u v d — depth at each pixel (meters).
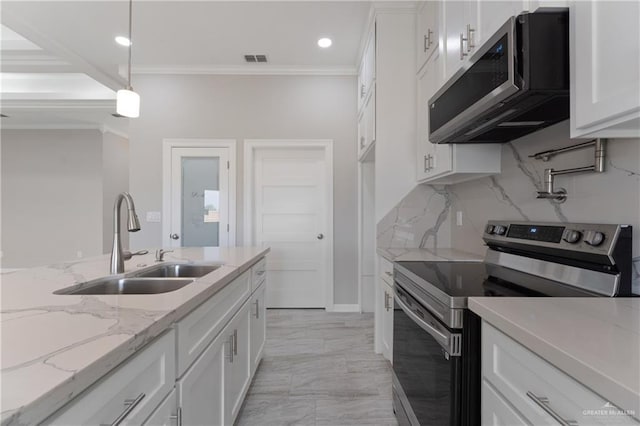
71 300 0.96
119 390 0.67
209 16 2.72
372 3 2.51
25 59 3.42
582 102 0.89
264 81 3.72
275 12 2.68
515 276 1.37
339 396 2.00
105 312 0.85
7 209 5.63
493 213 1.96
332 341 2.85
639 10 0.72
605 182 1.17
